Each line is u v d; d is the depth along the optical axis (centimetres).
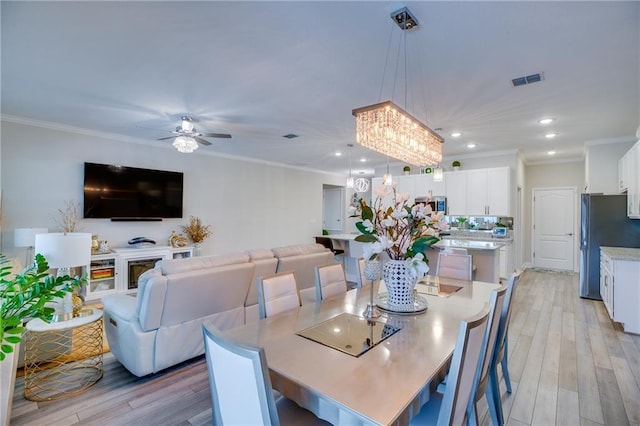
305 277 361
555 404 221
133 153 525
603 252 422
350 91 321
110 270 472
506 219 627
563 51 240
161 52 248
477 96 330
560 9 191
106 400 222
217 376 114
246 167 695
